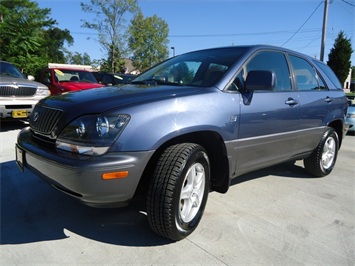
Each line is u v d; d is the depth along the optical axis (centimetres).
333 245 273
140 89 281
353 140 888
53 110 260
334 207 355
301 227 303
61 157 228
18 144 286
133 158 226
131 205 329
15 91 689
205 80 305
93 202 227
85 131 227
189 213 270
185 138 277
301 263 244
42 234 269
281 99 350
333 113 452
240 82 311
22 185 371
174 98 256
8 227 278
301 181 442
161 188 241
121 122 227
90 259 237
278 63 371
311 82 425
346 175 486
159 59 4097
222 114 280
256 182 428
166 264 234
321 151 441
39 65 1891
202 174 280
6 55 1828
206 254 249
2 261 229
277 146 356
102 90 292
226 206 341
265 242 272
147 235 273
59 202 330
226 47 364
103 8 2820
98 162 217
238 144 301
